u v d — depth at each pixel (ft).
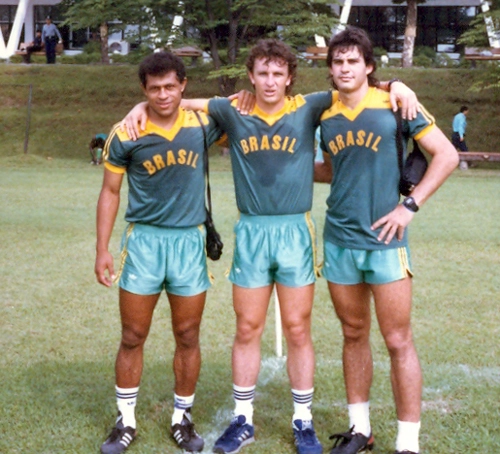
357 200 11.98
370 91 12.01
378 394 15.14
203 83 92.68
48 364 16.79
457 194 48.67
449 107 86.94
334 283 12.39
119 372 12.79
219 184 53.98
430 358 17.33
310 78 90.89
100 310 21.43
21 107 90.48
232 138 12.66
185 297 12.65
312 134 12.57
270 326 20.11
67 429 13.32
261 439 13.05
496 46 85.35
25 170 64.69
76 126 85.87
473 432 13.25
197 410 14.40
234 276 12.80
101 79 95.25
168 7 77.41
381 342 18.53
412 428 12.05
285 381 15.96
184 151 12.33
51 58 103.86
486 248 30.66
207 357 17.40
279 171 12.41
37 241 31.40
